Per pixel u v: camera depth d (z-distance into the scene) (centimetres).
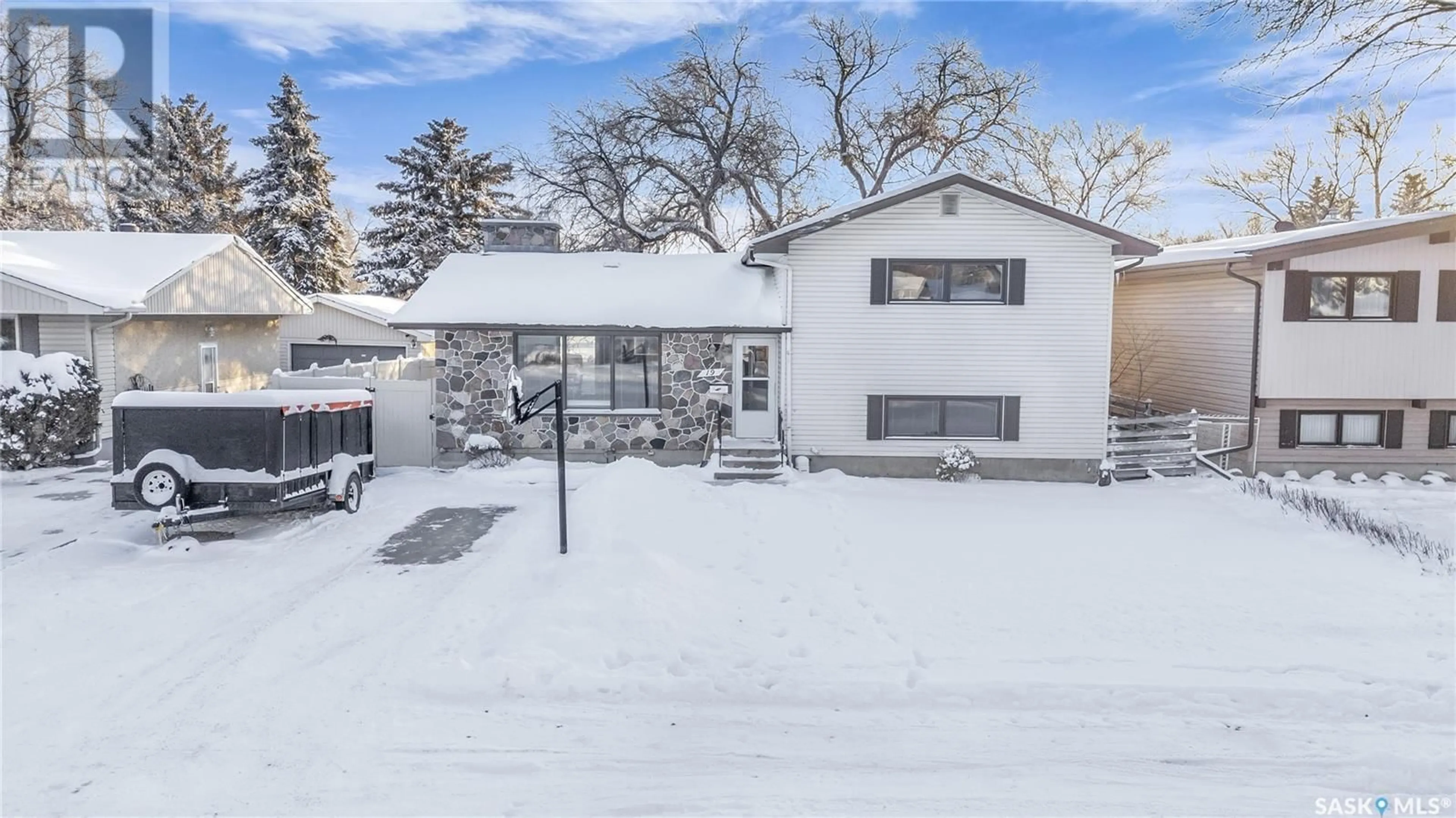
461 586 859
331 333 2892
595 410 1648
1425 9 1309
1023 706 622
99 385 1627
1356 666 689
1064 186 3722
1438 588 904
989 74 2980
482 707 600
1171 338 1938
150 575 898
